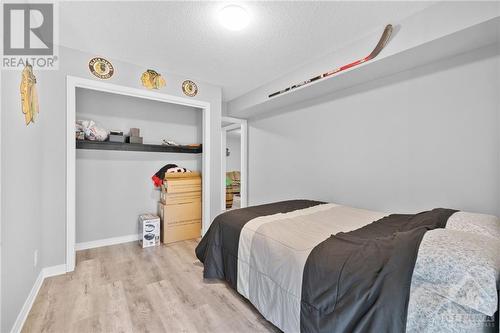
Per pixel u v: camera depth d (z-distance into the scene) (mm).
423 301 899
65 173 2229
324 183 2977
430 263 908
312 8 1726
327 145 2934
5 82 1329
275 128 3742
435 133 2006
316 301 1143
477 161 1791
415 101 2125
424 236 1076
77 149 2791
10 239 1343
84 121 2711
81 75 2328
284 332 1312
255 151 4156
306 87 2674
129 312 1611
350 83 2535
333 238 1422
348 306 1012
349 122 2676
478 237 1019
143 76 2715
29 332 1414
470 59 1818
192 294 1844
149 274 2180
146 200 3293
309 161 3176
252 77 3062
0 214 1204
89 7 1704
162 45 2248
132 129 3018
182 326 1479
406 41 1810
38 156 1950
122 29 1983
